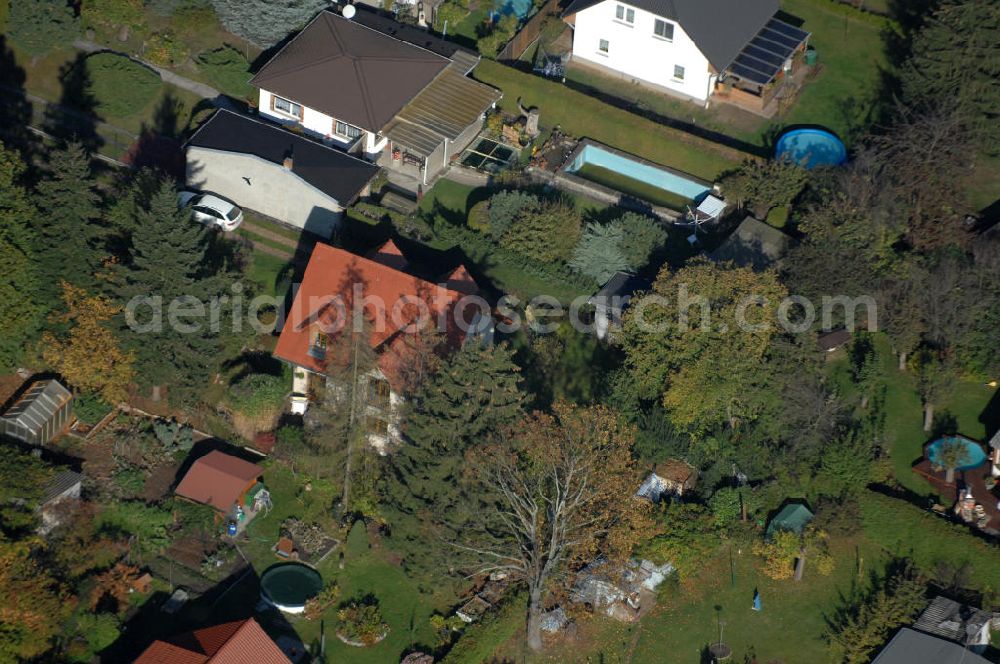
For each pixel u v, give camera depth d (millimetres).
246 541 79312
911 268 84312
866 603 76625
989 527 78062
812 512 79438
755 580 78375
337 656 75000
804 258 83938
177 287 80625
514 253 88562
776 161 90625
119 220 84250
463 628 76062
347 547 78625
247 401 82438
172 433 82188
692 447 80438
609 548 74250
